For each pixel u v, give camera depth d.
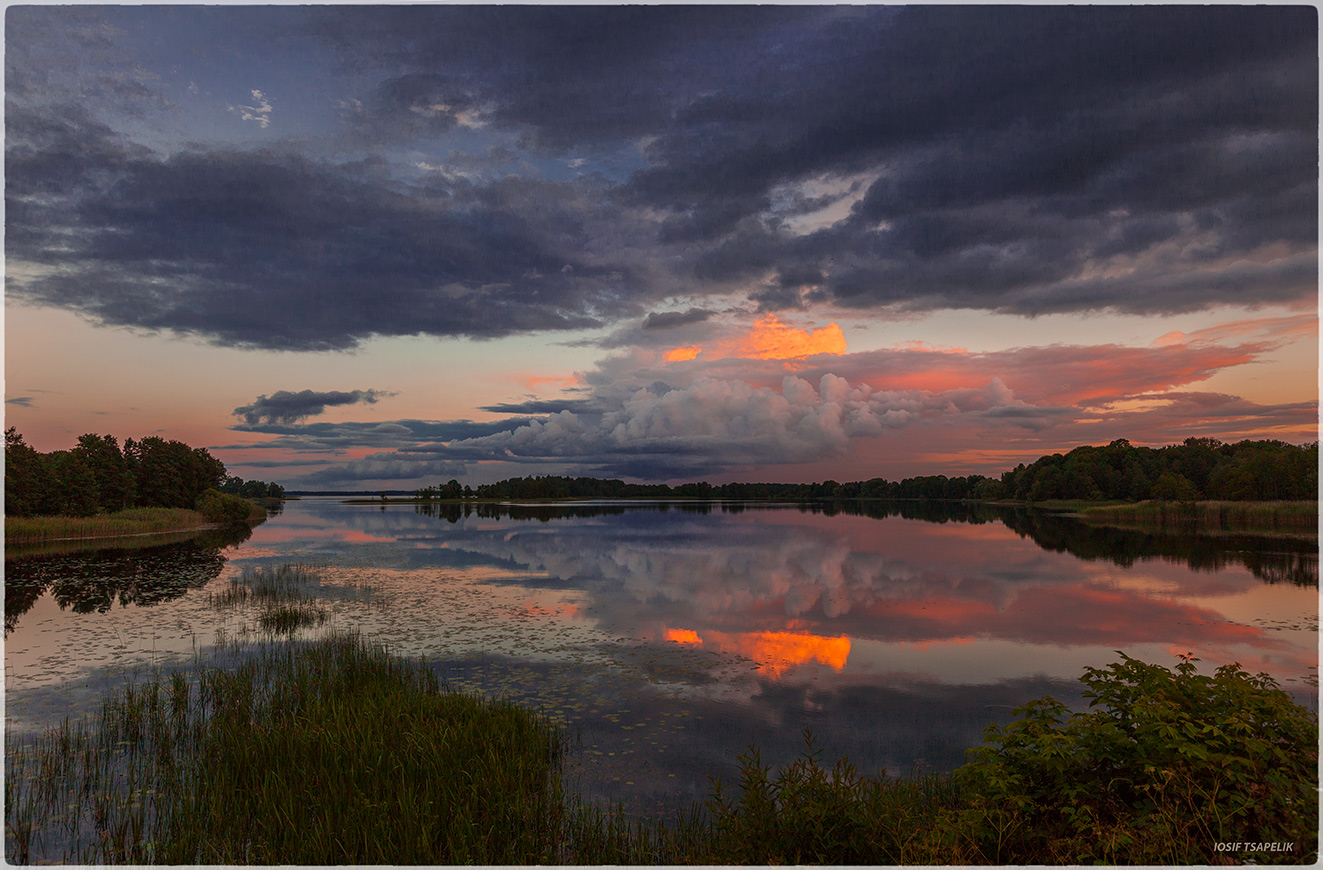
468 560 39.03
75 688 14.84
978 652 18.34
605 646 18.77
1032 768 7.41
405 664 16.62
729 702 14.14
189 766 10.55
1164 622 22.16
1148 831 6.12
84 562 37.66
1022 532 62.81
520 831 8.59
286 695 13.53
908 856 6.52
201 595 26.75
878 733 12.48
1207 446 145.88
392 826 8.48
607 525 74.81
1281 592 27.86
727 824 7.62
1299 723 6.51
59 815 9.20
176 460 93.88
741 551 44.59
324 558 39.91
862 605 25.19
